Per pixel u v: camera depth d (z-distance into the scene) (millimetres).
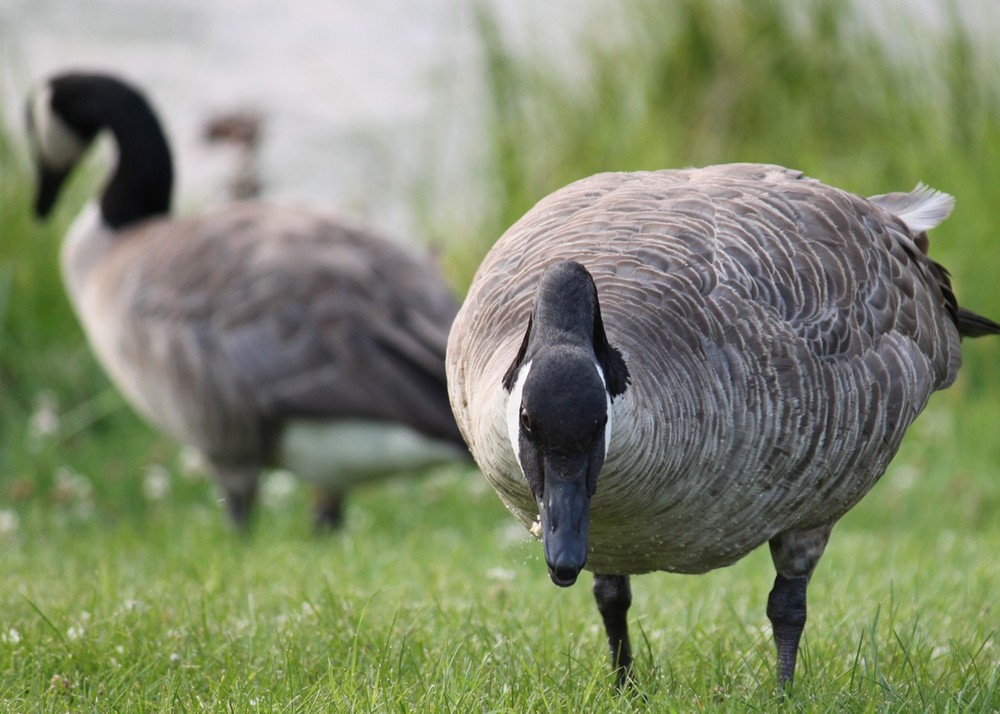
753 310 6734
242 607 8945
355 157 22547
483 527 13695
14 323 17766
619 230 7141
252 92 24203
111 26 26469
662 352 6363
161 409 13523
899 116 18781
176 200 20625
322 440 13148
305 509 15289
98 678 7398
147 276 13359
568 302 5738
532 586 9945
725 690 7371
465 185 21516
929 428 16094
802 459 6715
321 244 13344
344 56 25469
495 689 7223
